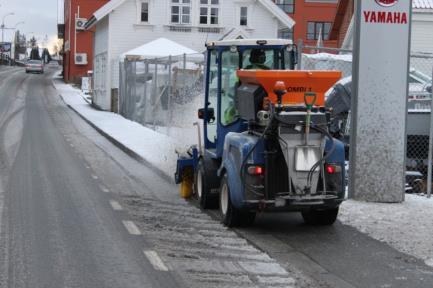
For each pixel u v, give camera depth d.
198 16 40.69
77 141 21.92
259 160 8.84
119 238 8.76
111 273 7.16
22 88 57.84
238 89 9.64
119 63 35.31
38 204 10.96
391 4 10.93
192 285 6.75
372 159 11.10
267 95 8.91
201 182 10.99
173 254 7.98
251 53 10.59
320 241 8.81
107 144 21.31
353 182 11.27
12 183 12.95
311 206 8.88
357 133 11.14
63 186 12.89
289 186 8.77
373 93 11.00
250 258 7.90
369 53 10.98
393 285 6.93
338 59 19.27
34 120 29.70
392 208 10.70
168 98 21.91
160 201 11.65
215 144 10.98
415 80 18.36
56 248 8.19
